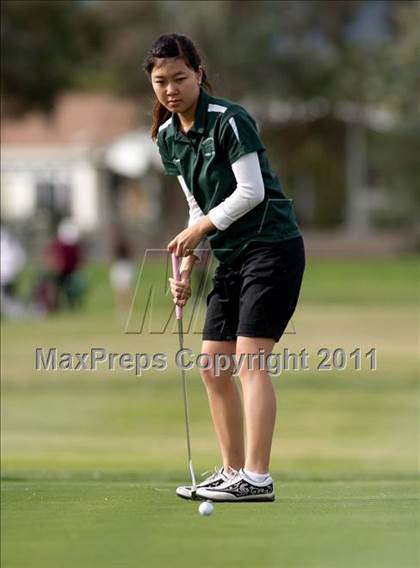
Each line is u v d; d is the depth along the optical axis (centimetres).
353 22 17388
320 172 19450
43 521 1798
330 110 18188
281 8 16888
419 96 16825
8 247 10281
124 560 1548
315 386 5869
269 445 2002
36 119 19988
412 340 7650
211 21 16138
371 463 3675
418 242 18225
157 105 2097
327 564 1527
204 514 1833
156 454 3856
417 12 16825
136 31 16738
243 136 1978
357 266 15312
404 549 1606
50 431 4506
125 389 5788
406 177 17075
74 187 19638
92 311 10400
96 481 2559
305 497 2088
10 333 8394
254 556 1570
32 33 13388
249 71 16538
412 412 5038
